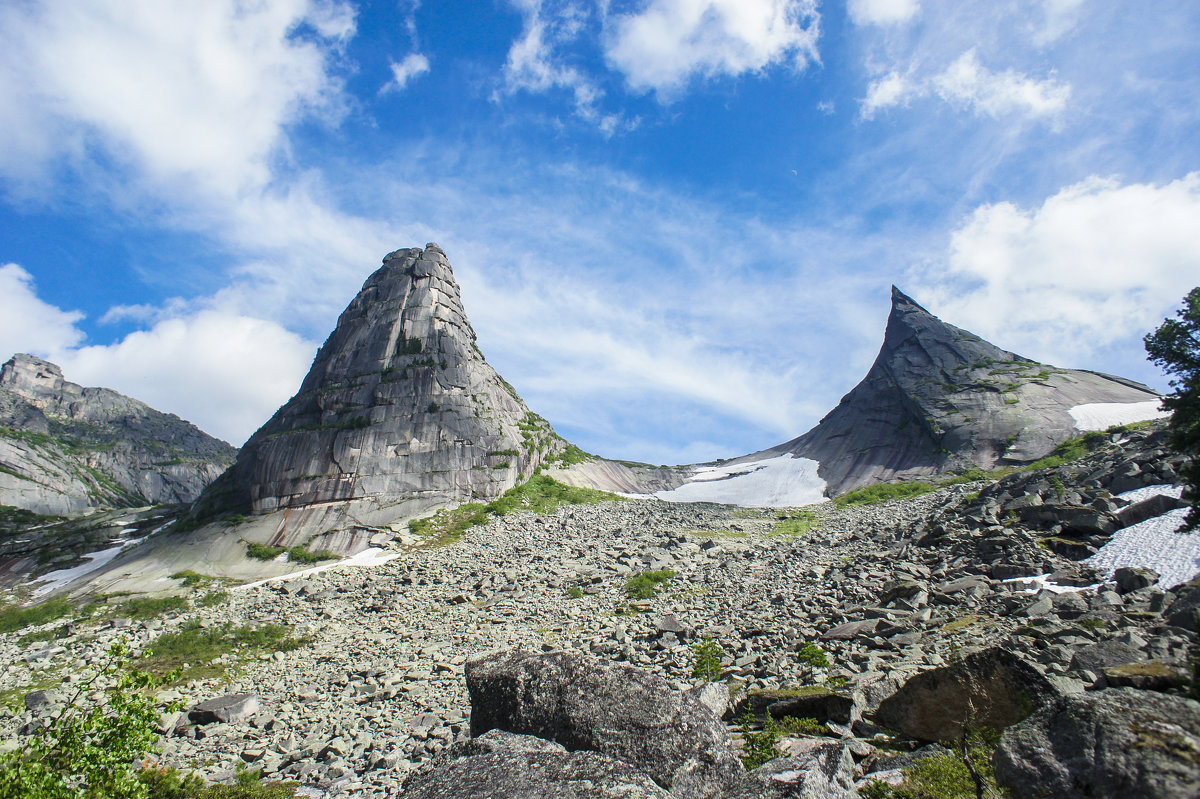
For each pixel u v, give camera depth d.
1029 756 8.30
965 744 9.88
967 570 29.94
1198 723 7.38
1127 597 21.61
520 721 11.56
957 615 24.14
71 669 34.25
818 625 26.20
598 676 11.96
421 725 22.34
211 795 17.05
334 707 25.94
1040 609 22.12
